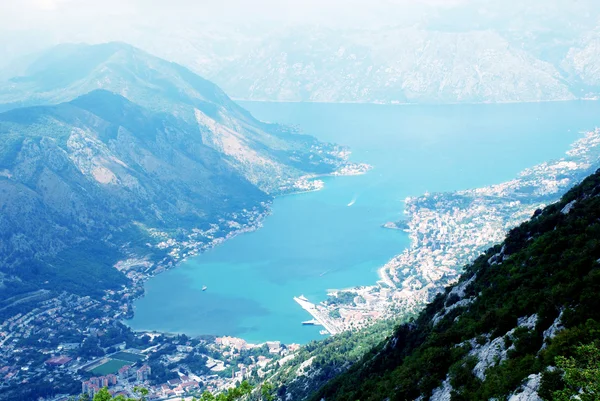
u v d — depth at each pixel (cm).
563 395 6894
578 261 10181
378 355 16125
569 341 7938
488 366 9462
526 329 9388
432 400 10150
